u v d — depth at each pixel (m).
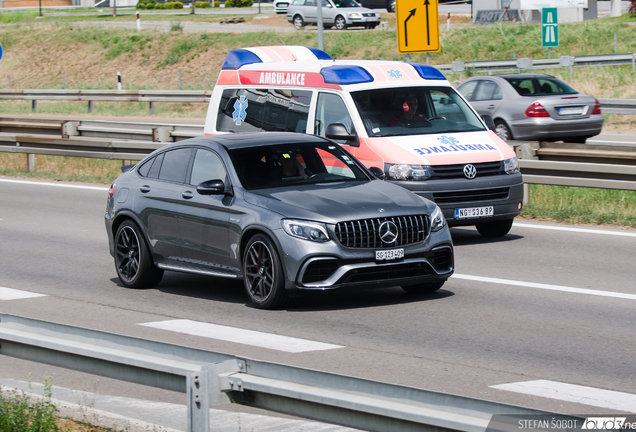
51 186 24.19
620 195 18.34
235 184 11.08
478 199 14.56
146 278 12.22
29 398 6.90
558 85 25.92
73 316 10.62
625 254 13.69
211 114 17.41
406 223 10.44
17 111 46.88
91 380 8.21
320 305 10.88
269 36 58.91
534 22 56.88
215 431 6.54
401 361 8.37
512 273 12.55
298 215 10.24
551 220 17.00
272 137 12.00
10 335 6.12
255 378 4.96
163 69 59.62
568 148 17.33
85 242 16.22
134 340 5.59
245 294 11.74
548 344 8.88
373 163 14.58
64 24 70.12
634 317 9.94
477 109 26.55
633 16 53.31
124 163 26.16
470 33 53.44
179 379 5.25
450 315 10.20
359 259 10.17
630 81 37.22
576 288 11.51
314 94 15.67
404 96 15.49
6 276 13.30
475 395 7.29
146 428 6.44
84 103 50.62
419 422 4.32
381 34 55.38
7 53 66.88
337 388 4.71
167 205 11.77
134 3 112.88
